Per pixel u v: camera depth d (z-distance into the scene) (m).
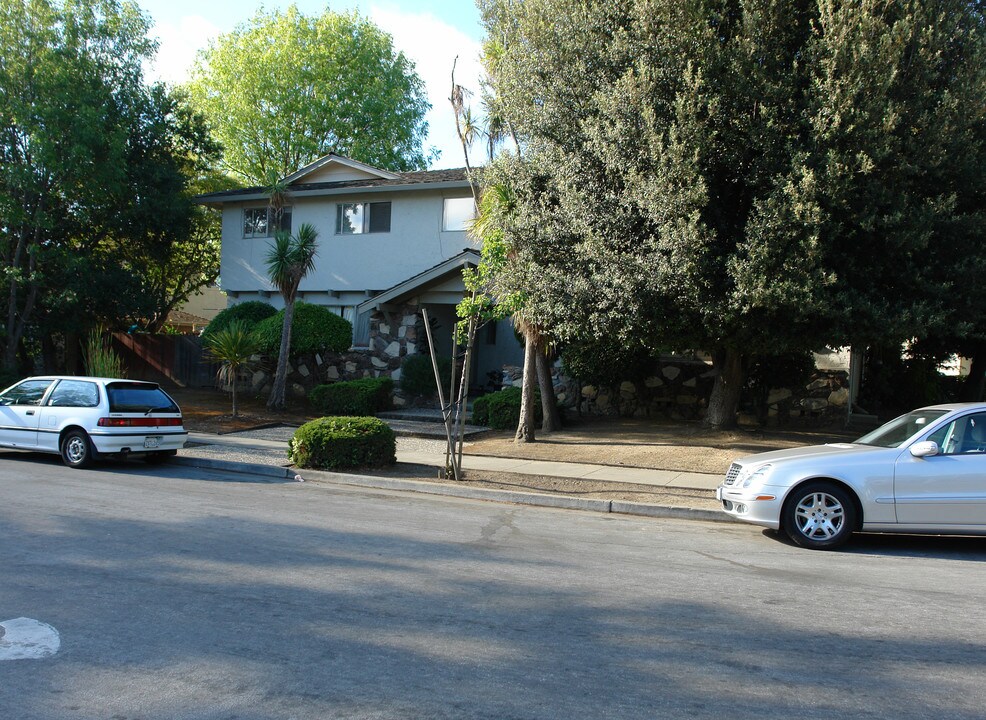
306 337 22.36
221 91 39.22
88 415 12.77
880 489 8.16
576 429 17.70
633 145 12.07
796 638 5.36
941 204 11.29
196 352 26.38
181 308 39.31
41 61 21.64
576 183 13.09
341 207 26.55
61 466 13.09
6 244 22.16
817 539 8.34
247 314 24.89
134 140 24.33
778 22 11.47
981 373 20.50
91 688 4.34
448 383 21.41
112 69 23.70
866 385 21.98
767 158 11.43
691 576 7.03
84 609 5.64
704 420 16.77
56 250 22.69
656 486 12.09
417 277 21.22
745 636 5.38
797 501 8.39
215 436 17.30
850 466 8.27
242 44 38.88
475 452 15.59
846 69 11.02
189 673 4.56
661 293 12.06
